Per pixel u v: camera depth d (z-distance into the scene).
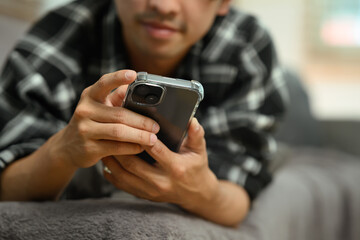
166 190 0.53
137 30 0.65
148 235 0.47
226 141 0.78
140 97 0.46
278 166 1.16
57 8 0.81
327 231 1.08
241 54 0.82
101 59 0.79
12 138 0.66
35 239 0.49
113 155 0.53
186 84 0.46
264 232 0.72
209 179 0.55
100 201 0.56
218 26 0.83
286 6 2.22
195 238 0.52
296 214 0.92
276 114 0.85
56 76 0.73
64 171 0.55
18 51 0.74
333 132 1.71
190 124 0.50
